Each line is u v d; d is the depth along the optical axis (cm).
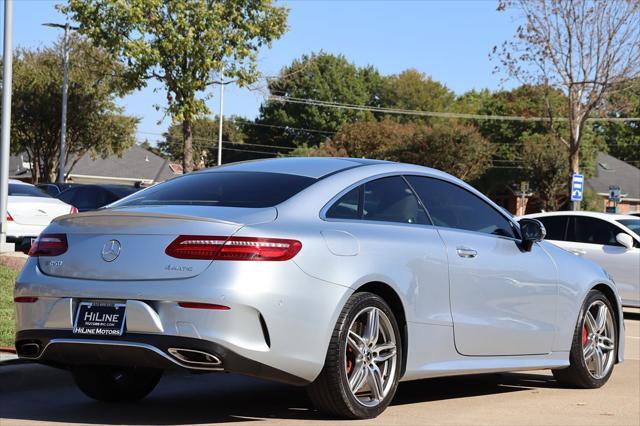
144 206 596
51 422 572
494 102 8150
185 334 520
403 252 609
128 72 3566
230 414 608
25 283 573
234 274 524
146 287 530
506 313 692
